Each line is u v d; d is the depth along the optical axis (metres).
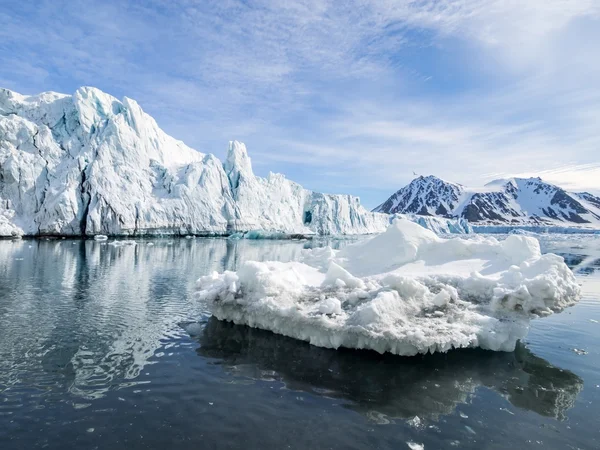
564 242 70.69
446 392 6.55
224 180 64.44
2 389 6.36
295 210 79.50
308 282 10.76
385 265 11.17
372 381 6.91
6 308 11.95
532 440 5.19
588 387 6.84
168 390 6.45
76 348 8.48
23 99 54.88
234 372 7.25
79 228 45.56
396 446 4.98
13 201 44.94
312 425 5.43
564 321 11.36
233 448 4.84
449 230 113.62
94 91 54.66
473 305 8.77
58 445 4.82
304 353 8.23
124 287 15.99
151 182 56.06
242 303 10.10
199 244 45.19
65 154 50.25
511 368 7.57
